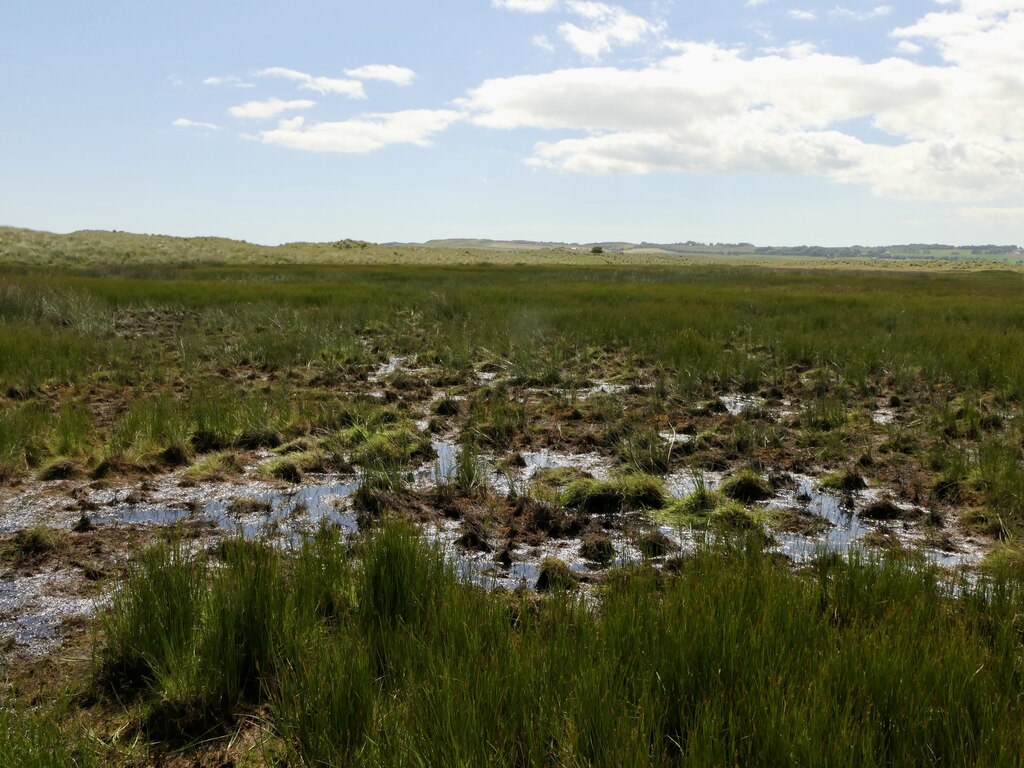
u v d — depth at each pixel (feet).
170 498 23.02
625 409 35.83
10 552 18.49
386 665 12.42
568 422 33.50
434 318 70.69
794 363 49.26
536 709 10.96
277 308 72.33
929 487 24.71
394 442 28.73
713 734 9.97
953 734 10.37
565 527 20.63
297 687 11.66
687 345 50.85
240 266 182.80
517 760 10.32
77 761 10.62
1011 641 12.67
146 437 28.32
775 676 11.34
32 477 24.59
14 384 37.45
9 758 9.82
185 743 11.38
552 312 70.33
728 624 12.51
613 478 24.57
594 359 50.70
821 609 14.79
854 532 21.03
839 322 66.13
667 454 27.45
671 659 11.91
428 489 24.12
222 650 12.76
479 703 10.70
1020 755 9.54
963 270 304.09
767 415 34.50
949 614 14.25
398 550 15.35
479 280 134.62
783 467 26.99
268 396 36.19
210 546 18.98
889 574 15.55
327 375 43.50
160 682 12.39
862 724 10.49
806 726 10.00
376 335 61.98
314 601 14.70
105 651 13.39
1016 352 47.62
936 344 52.03
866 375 43.83
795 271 231.50
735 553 17.34
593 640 12.66
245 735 11.54
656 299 90.12
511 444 29.96
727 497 23.30
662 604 13.98
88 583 16.93
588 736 10.19
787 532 20.88
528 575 17.75
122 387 39.27
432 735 10.23
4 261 155.53
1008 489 22.99
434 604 14.14
